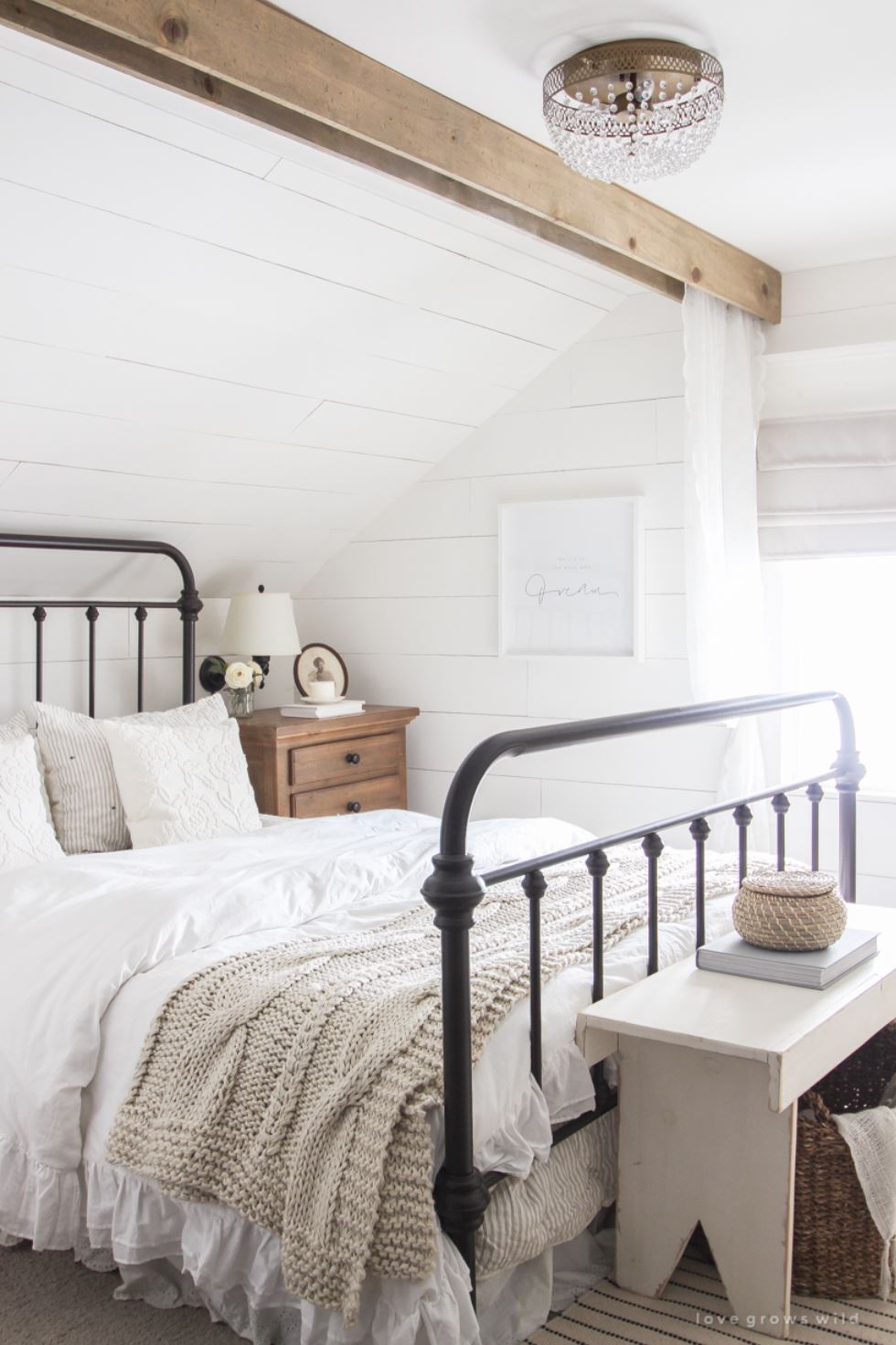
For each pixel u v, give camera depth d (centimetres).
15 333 284
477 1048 192
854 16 218
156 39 197
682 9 215
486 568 432
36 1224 217
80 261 273
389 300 337
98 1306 215
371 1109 184
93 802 324
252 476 388
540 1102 200
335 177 281
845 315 371
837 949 231
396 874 286
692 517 372
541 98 253
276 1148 191
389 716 435
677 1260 214
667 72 226
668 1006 211
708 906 269
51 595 382
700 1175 210
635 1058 215
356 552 460
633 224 310
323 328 335
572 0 212
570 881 288
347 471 413
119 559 389
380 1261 177
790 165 291
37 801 305
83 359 303
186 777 333
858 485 371
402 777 446
